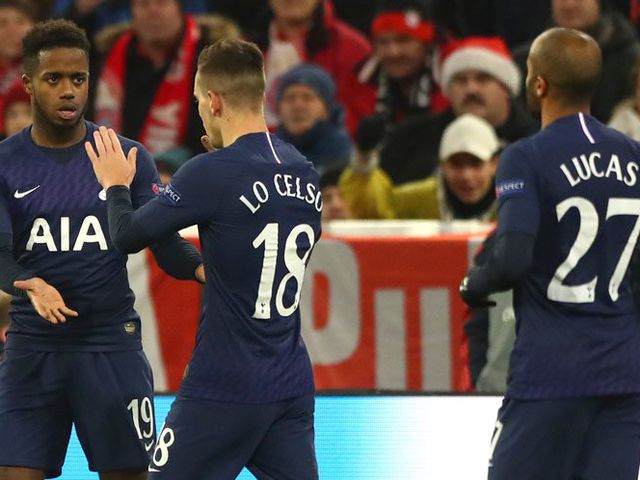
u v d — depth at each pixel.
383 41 31.95
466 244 23.19
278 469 15.01
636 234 15.03
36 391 16.39
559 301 14.75
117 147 15.32
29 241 16.27
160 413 18.86
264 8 33.41
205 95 14.99
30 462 16.31
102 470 16.69
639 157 15.18
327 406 18.61
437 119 29.97
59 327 16.34
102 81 32.06
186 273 15.89
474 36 33.09
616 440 14.93
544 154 14.82
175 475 14.70
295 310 15.07
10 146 16.44
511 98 29.58
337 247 23.44
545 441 14.73
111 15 33.62
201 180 14.43
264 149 14.83
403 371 23.44
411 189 27.97
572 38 15.17
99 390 16.42
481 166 26.22
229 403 14.59
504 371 21.33
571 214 14.72
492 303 15.46
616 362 14.72
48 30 15.92
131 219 14.62
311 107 30.09
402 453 18.53
